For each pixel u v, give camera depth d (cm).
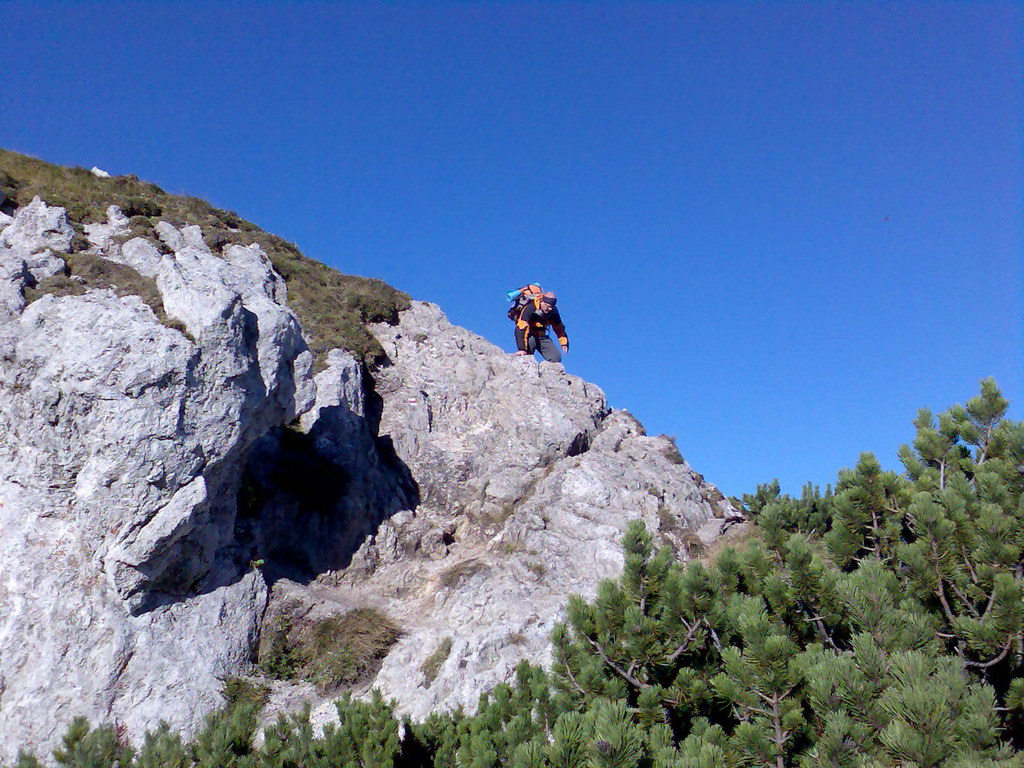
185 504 1047
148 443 1037
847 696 571
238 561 1223
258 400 1187
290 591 1226
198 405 1097
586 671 718
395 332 2047
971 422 1027
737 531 1523
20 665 960
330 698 1085
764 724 639
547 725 735
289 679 1115
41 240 1455
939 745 492
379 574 1380
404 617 1262
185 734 977
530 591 1262
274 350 1230
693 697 700
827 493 1254
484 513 1526
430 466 1633
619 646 731
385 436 1672
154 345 1071
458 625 1189
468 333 2170
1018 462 913
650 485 1620
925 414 1095
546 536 1398
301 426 1548
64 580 1016
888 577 722
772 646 622
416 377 1880
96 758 726
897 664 558
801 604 743
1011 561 709
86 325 1107
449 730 823
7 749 898
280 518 1360
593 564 1338
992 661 660
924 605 745
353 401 1647
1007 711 645
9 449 1073
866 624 630
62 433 1052
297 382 1284
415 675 1089
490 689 1041
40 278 1263
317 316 1917
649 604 762
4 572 1006
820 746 564
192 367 1097
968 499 802
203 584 1134
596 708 597
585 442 1766
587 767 536
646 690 709
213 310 1150
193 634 1073
